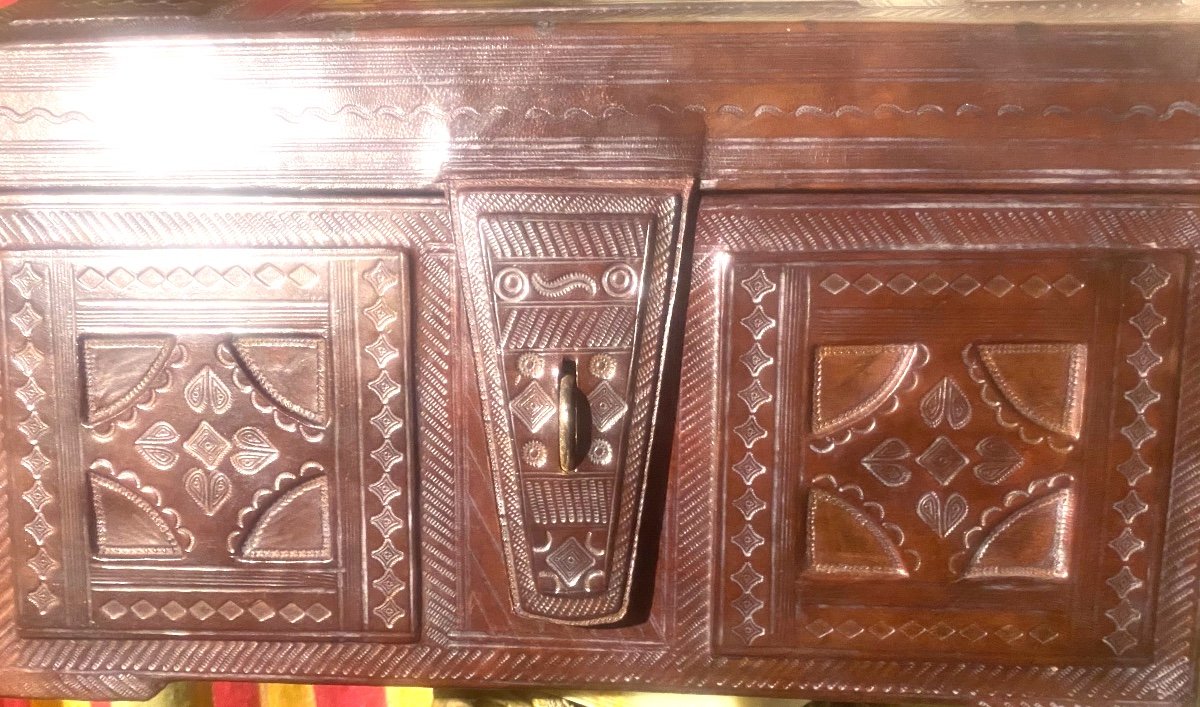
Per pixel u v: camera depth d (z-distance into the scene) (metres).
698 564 0.74
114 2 0.79
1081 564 0.72
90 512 0.74
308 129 0.68
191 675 0.77
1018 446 0.71
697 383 0.72
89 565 0.75
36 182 0.69
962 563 0.73
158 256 0.70
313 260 0.70
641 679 0.76
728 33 0.66
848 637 0.74
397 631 0.75
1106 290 0.69
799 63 0.66
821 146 0.68
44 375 0.72
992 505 0.72
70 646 0.76
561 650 0.76
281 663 0.77
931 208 0.69
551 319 0.69
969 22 0.67
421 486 0.74
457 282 0.71
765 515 0.73
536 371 0.70
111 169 0.69
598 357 0.70
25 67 0.67
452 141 0.68
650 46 0.66
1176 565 0.72
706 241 0.70
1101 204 0.68
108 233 0.70
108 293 0.71
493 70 0.67
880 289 0.70
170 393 0.72
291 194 0.69
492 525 0.74
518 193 0.68
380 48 0.66
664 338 0.69
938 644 0.74
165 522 0.74
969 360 0.70
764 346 0.71
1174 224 0.68
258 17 0.74
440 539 0.74
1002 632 0.73
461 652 0.76
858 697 0.75
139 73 0.67
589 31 0.66
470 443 0.73
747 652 0.75
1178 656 0.73
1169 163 0.67
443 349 0.72
